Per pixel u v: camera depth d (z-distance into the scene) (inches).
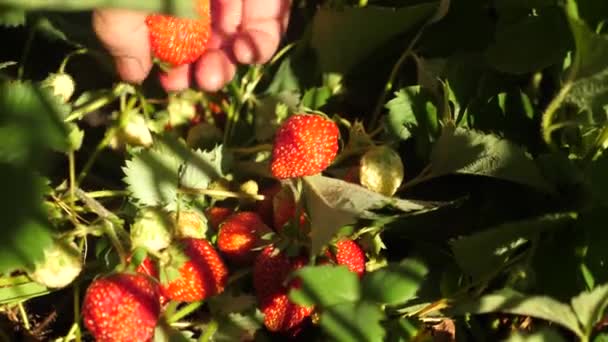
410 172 21.2
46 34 21.6
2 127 18.3
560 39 20.6
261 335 19.9
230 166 21.1
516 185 20.4
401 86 22.5
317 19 22.0
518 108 21.1
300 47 23.0
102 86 22.6
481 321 20.3
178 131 22.3
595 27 19.8
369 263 20.0
